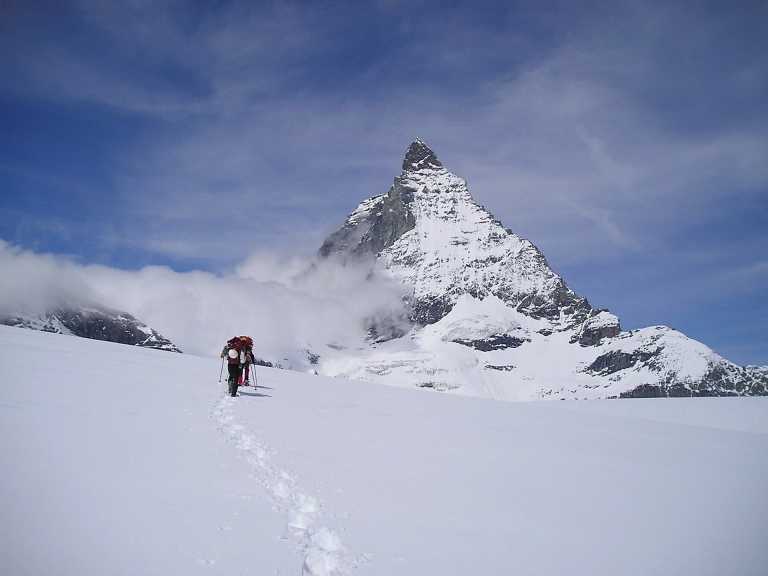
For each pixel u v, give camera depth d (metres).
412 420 18.59
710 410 38.47
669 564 7.55
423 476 11.08
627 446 16.72
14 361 20.17
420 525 8.27
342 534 7.59
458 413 21.83
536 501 10.05
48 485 7.66
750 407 39.22
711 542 8.52
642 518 9.53
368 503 9.04
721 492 11.70
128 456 9.75
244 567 6.19
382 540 7.53
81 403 13.87
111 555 5.99
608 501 10.45
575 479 11.92
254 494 8.71
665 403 41.81
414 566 6.82
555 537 8.28
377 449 13.25
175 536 6.72
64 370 19.62
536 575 6.90
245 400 19.41
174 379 22.20
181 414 14.66
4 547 5.71
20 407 12.32
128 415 13.35
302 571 6.27
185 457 10.29
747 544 8.48
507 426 19.20
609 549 7.97
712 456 15.96
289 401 20.53
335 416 17.88
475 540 7.89
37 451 9.14
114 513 7.10
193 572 5.91
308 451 12.21
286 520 7.78
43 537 6.11
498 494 10.30
